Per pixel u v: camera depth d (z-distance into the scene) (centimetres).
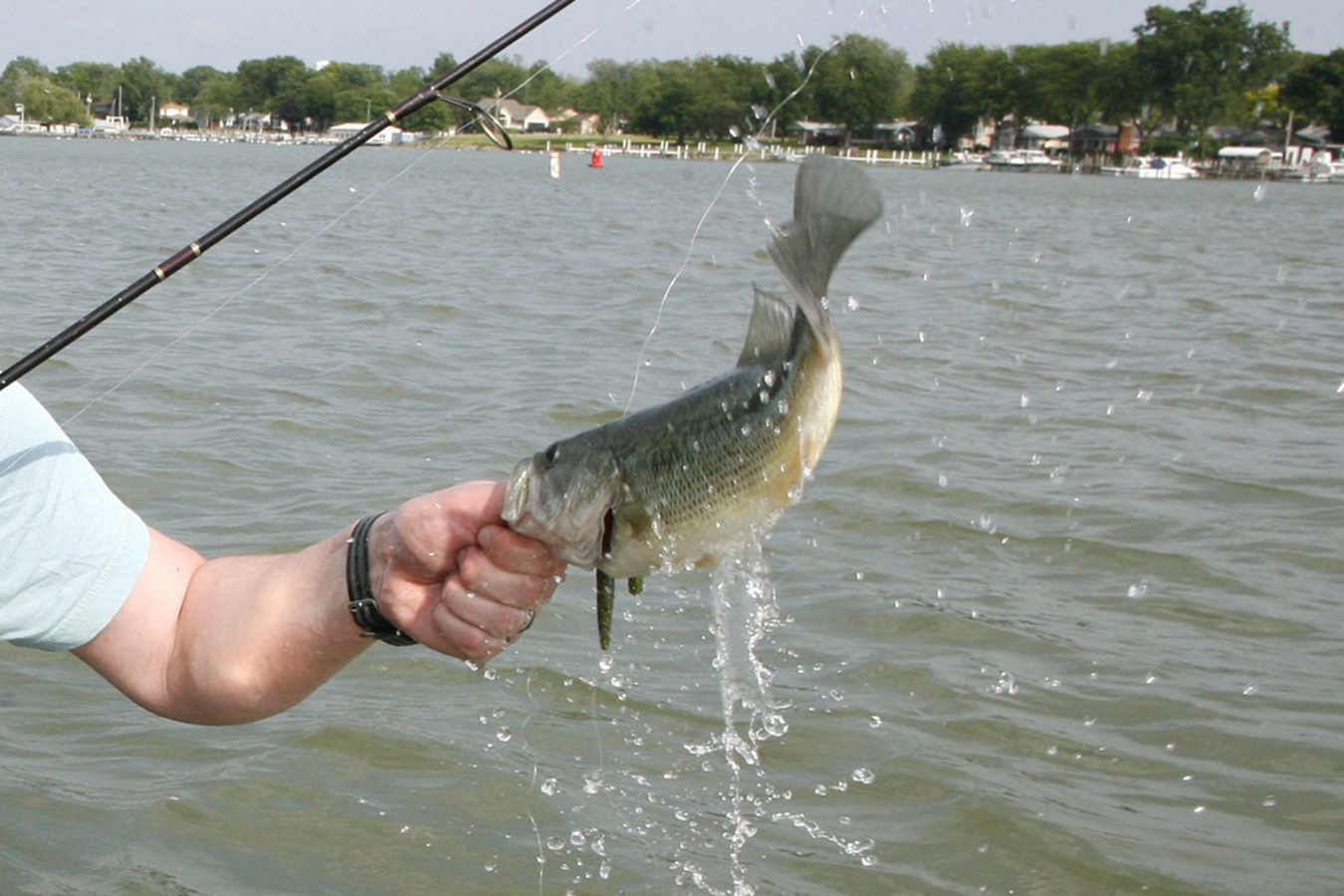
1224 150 5891
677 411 147
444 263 1642
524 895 341
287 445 734
